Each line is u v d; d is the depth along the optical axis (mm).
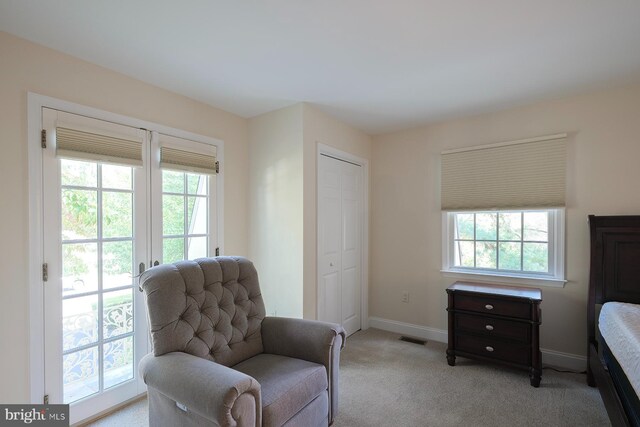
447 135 3270
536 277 2791
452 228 3303
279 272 2895
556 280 2672
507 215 3014
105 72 2150
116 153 2166
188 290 1760
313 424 1644
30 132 1819
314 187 2895
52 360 1877
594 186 2547
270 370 1705
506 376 2510
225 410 1207
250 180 3137
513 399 2180
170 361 1479
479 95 2619
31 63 1832
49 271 1876
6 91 1747
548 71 2199
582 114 2594
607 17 1602
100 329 2100
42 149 1863
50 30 1726
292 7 1542
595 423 1912
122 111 2232
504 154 2910
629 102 2432
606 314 2100
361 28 1722
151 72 2227
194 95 2621
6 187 1743
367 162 3709
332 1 1501
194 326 1705
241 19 1638
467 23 1671
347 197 3447
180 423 1452
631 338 1573
